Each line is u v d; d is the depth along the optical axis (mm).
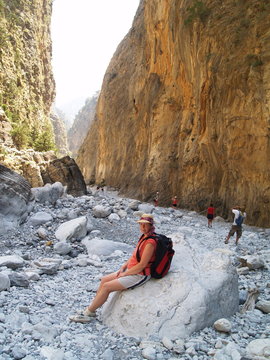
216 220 17781
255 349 3568
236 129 17625
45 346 3609
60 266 7047
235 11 18766
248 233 13508
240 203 17344
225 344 3807
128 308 4172
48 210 11547
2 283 5195
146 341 3773
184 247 5344
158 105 29781
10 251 7980
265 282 6555
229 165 18438
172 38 25328
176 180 24719
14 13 68188
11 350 3447
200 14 20641
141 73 37188
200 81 20922
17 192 10039
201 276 4586
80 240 9352
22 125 53438
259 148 16359
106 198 16656
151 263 4363
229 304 4602
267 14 16703
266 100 15328
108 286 4316
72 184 25688
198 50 20703
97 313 4641
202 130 21953
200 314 4078
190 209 21656
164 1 28781
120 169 44406
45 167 27172
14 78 60531
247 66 16938
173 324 3992
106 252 8484
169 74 29734
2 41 59188
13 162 27766
